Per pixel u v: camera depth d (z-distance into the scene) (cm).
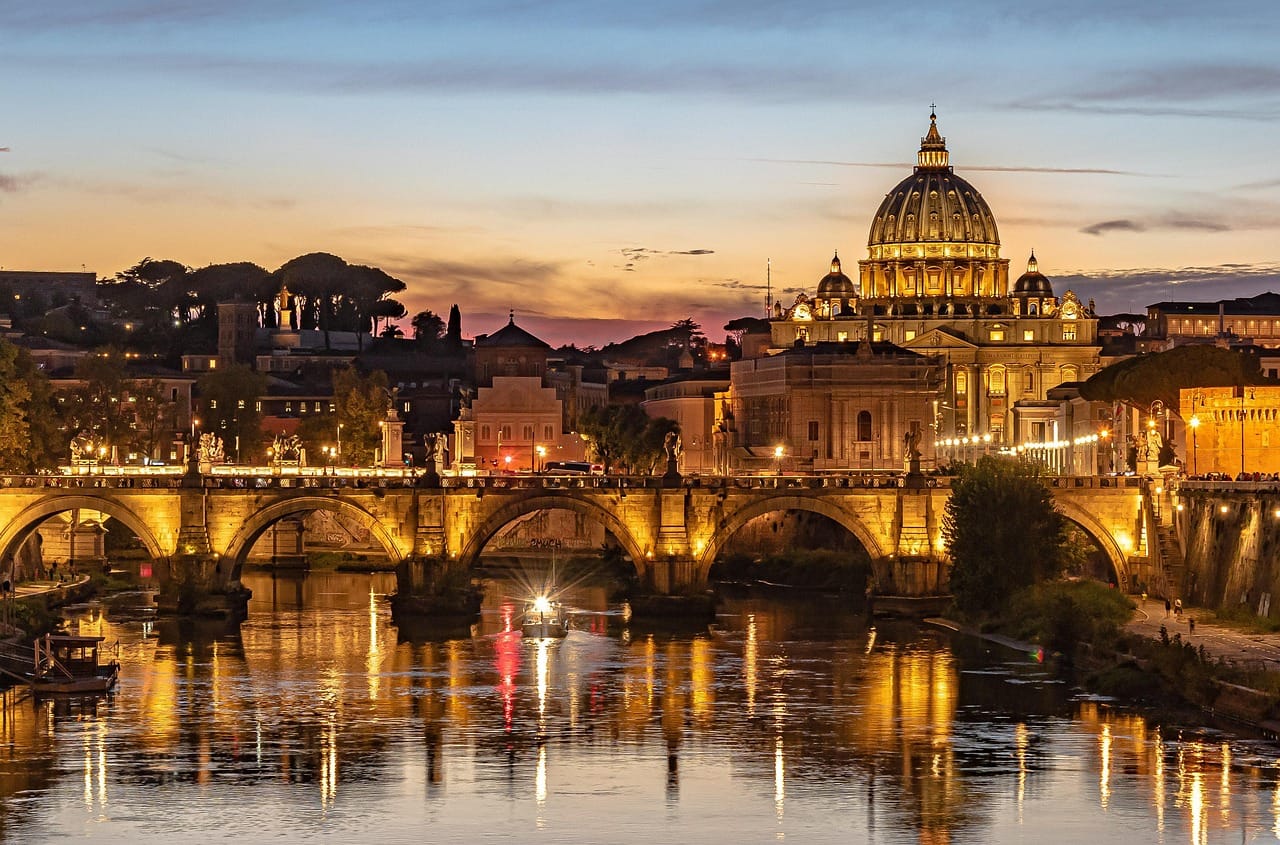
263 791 18525
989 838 17012
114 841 16950
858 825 17400
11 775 19062
